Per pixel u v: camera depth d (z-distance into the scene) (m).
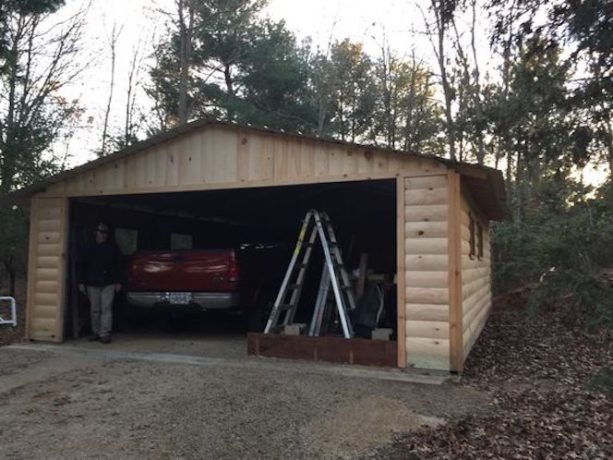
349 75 27.61
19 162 13.07
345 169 7.54
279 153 7.95
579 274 6.45
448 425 5.21
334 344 7.42
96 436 4.85
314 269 10.84
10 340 9.65
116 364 7.41
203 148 8.44
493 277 16.72
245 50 25.12
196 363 7.39
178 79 24.78
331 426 5.08
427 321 6.95
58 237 9.34
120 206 10.78
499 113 8.38
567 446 4.92
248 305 9.64
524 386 7.00
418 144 25.09
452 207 6.95
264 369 6.98
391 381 6.51
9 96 15.34
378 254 12.76
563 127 7.25
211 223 14.34
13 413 5.45
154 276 9.38
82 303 9.78
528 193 16.19
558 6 6.70
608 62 6.58
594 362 8.70
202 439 4.79
